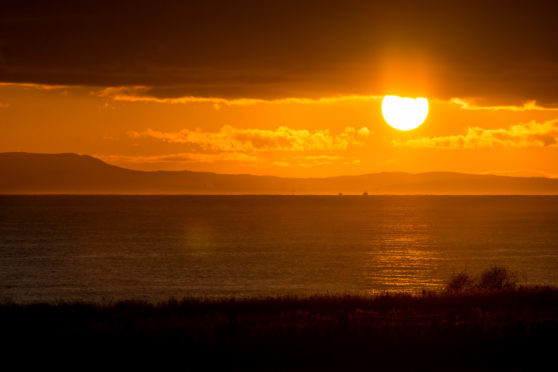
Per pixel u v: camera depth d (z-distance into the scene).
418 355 67.62
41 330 87.69
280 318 99.69
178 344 73.56
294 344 72.88
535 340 74.94
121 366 63.88
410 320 97.81
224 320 96.06
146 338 78.06
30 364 65.00
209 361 65.44
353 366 63.28
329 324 88.56
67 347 73.00
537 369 62.16
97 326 90.75
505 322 90.31
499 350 69.94
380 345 72.25
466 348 70.75
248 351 69.62
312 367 62.94
